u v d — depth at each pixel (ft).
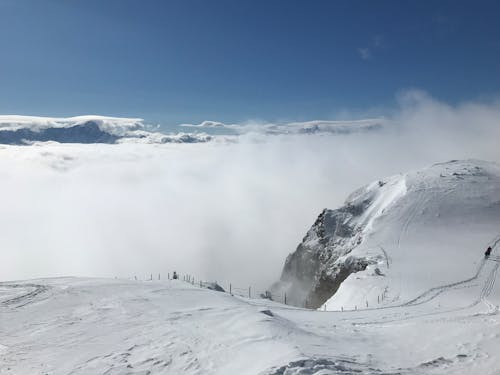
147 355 71.26
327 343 79.41
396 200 339.16
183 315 92.43
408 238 268.62
